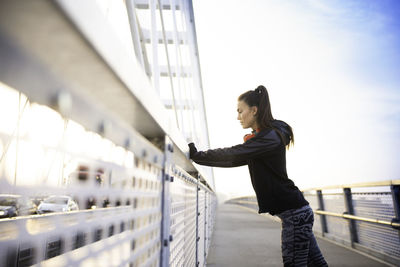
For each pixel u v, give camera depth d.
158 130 0.87
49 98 0.37
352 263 4.24
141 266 0.71
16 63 0.30
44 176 0.36
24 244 0.33
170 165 1.06
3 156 0.30
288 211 1.74
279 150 1.72
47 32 0.30
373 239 4.79
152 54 2.97
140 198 0.71
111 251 0.55
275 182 1.73
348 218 5.55
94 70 0.42
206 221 4.23
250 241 6.19
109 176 0.54
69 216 0.41
